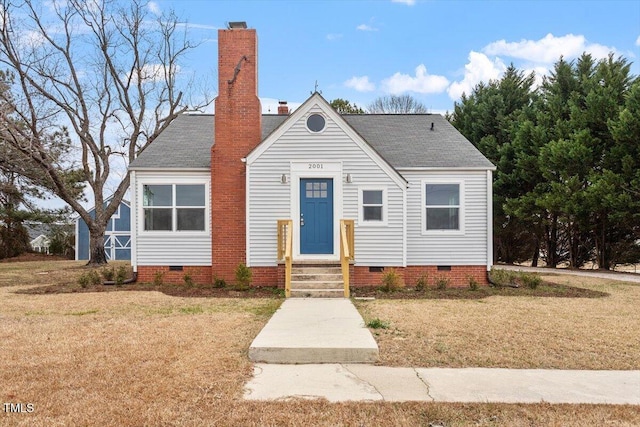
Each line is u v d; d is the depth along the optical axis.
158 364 5.81
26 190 27.03
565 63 23.11
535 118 24.66
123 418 4.33
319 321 8.06
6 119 18.06
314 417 4.39
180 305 10.22
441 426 4.29
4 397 4.78
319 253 13.62
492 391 5.06
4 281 15.49
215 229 13.98
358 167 13.69
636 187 18.09
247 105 14.16
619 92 20.44
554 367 5.92
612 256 21.70
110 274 14.73
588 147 20.06
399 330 7.62
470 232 14.36
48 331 7.55
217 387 5.10
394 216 13.65
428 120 18.06
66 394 4.87
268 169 13.64
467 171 14.34
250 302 10.68
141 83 23.81
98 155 22.64
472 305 10.21
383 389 5.09
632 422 4.37
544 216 23.22
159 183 14.33
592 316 9.02
